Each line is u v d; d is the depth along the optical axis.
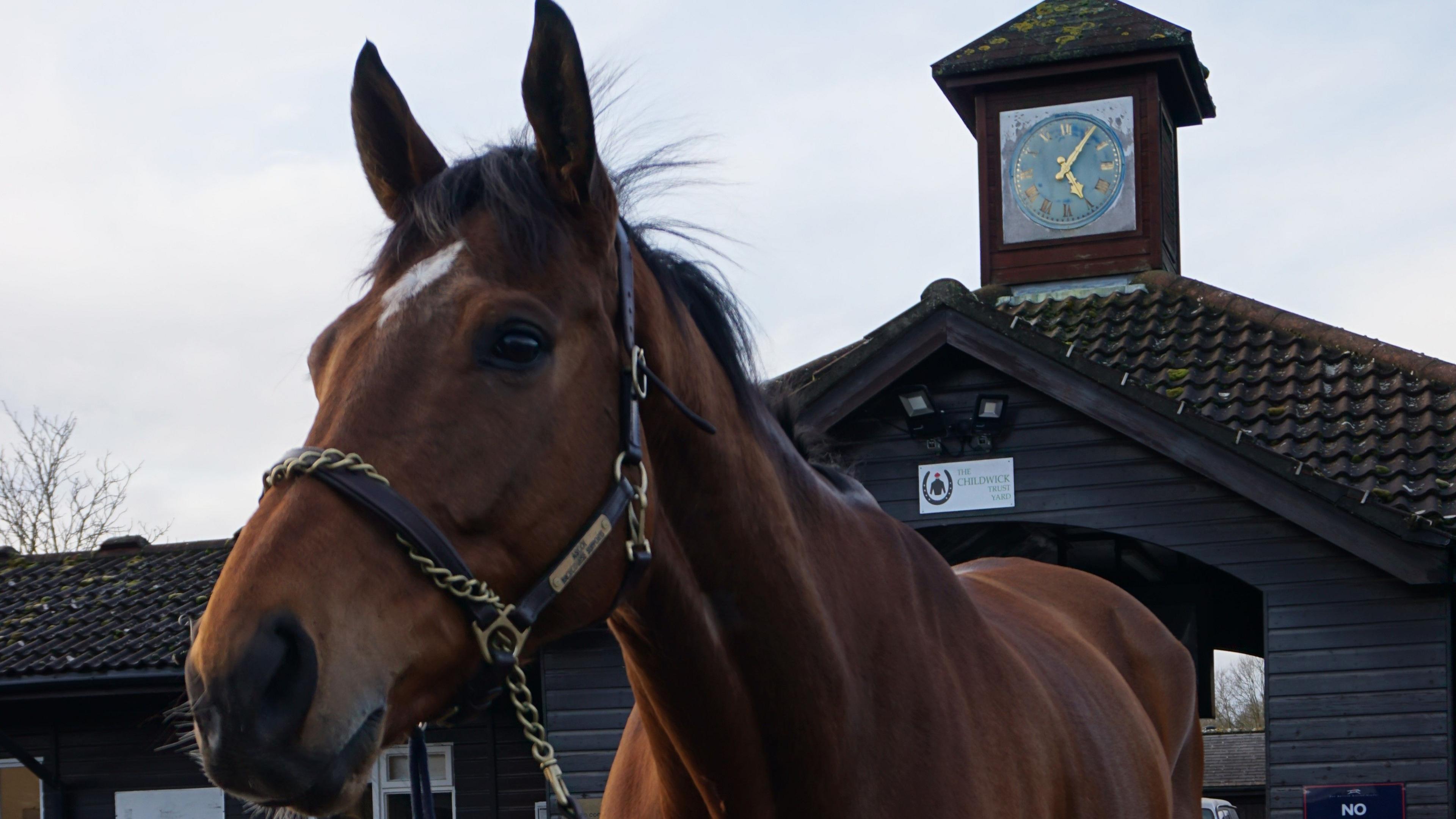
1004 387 7.50
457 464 1.44
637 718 2.44
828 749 1.86
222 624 1.28
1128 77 9.84
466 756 10.17
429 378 1.46
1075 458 7.30
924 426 7.42
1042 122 9.95
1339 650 6.66
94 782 10.41
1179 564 8.97
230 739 1.24
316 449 1.41
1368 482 6.86
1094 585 3.70
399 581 1.39
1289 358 8.11
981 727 2.17
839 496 2.23
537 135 1.62
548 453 1.50
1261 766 25.14
